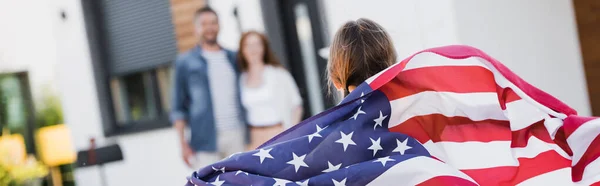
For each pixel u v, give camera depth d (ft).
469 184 7.27
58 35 25.61
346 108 7.73
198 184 7.80
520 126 8.14
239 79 19.66
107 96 25.08
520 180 7.90
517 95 8.16
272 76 19.26
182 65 20.01
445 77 7.85
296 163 7.61
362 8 17.43
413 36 16.14
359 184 7.39
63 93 25.84
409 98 7.84
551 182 7.89
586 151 7.93
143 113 24.71
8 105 34.78
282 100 19.25
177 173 23.45
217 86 19.79
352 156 7.63
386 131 7.77
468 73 7.90
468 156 7.88
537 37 15.85
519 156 8.04
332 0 18.62
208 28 19.76
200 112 19.86
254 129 19.38
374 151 7.66
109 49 24.98
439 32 15.57
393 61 8.13
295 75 21.57
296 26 21.39
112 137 24.86
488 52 15.39
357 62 8.00
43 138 30.07
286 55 21.39
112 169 24.80
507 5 15.66
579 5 15.89
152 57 24.11
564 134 8.20
